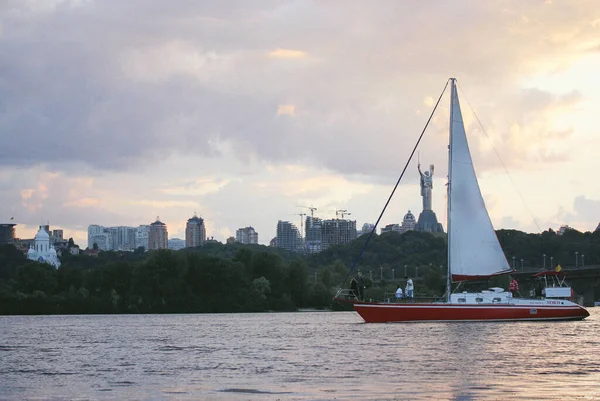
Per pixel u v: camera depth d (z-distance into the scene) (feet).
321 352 234.17
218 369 197.36
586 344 244.42
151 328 392.88
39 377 186.70
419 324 329.31
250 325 409.28
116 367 205.77
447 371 185.16
